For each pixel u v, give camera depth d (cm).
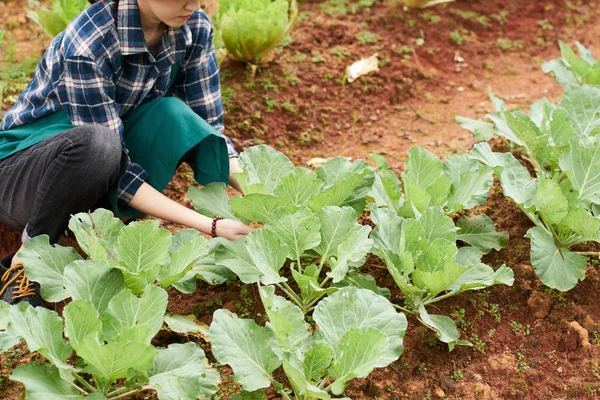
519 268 273
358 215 265
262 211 250
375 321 219
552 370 243
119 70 256
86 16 246
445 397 231
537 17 502
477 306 262
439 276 231
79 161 240
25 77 384
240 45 385
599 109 316
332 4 473
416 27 461
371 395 229
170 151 269
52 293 226
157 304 212
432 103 420
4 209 263
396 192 272
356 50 434
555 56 475
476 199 273
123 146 259
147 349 189
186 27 264
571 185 283
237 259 245
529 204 277
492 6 496
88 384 206
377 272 273
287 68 408
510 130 312
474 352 246
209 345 240
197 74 284
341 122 395
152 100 277
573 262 260
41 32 437
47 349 192
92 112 253
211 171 280
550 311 260
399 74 426
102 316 209
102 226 243
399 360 240
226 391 225
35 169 247
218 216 260
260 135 372
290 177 255
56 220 251
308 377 211
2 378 224
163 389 197
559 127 299
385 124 399
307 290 242
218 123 297
